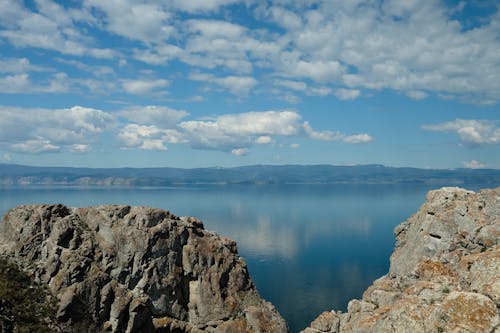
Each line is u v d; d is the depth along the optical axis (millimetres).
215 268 82750
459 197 71500
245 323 78375
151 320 73812
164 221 82500
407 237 80000
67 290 67062
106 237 77000
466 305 34906
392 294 54469
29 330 50469
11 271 58375
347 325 55406
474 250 59125
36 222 73375
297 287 159375
